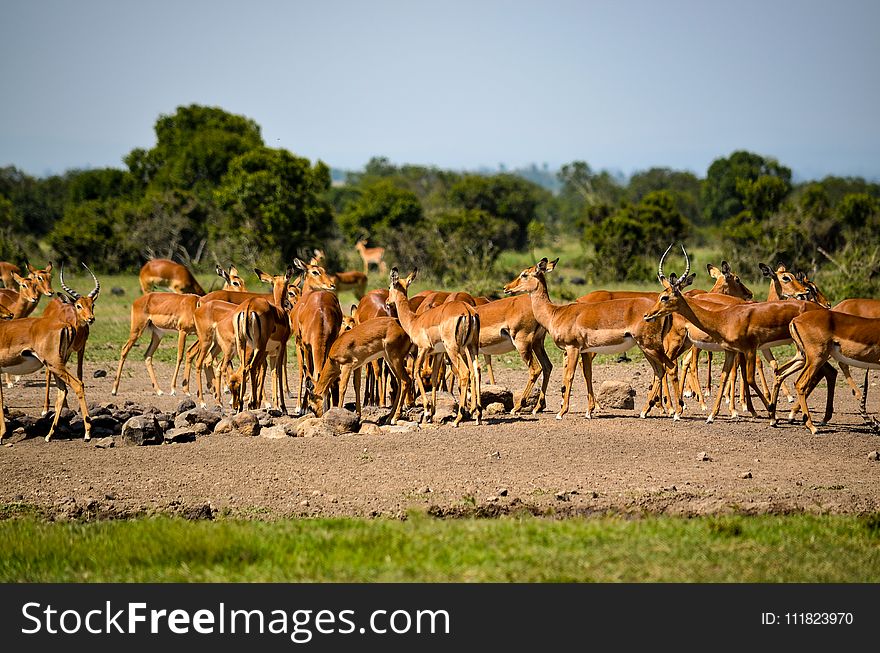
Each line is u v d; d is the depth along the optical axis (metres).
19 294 75.69
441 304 53.97
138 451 45.06
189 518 36.03
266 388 68.00
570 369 52.03
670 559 29.73
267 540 31.55
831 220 154.00
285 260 169.12
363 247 187.38
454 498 37.72
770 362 57.28
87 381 70.88
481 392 54.09
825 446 45.66
